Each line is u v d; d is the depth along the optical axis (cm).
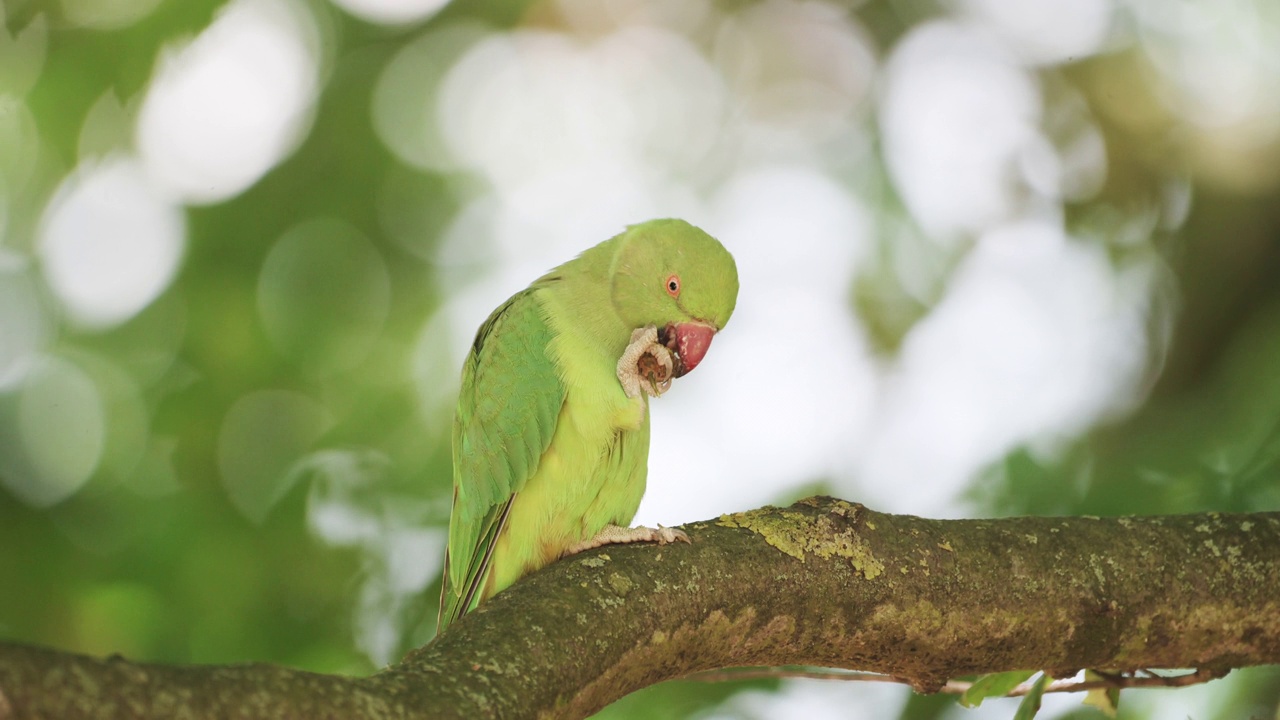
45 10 1166
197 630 1013
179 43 1191
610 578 482
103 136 1211
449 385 1241
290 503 1084
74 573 1045
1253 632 532
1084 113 1371
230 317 1215
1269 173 1232
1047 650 529
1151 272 1249
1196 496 798
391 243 1314
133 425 1157
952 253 1335
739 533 518
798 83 1451
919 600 514
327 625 1012
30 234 1207
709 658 507
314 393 1218
